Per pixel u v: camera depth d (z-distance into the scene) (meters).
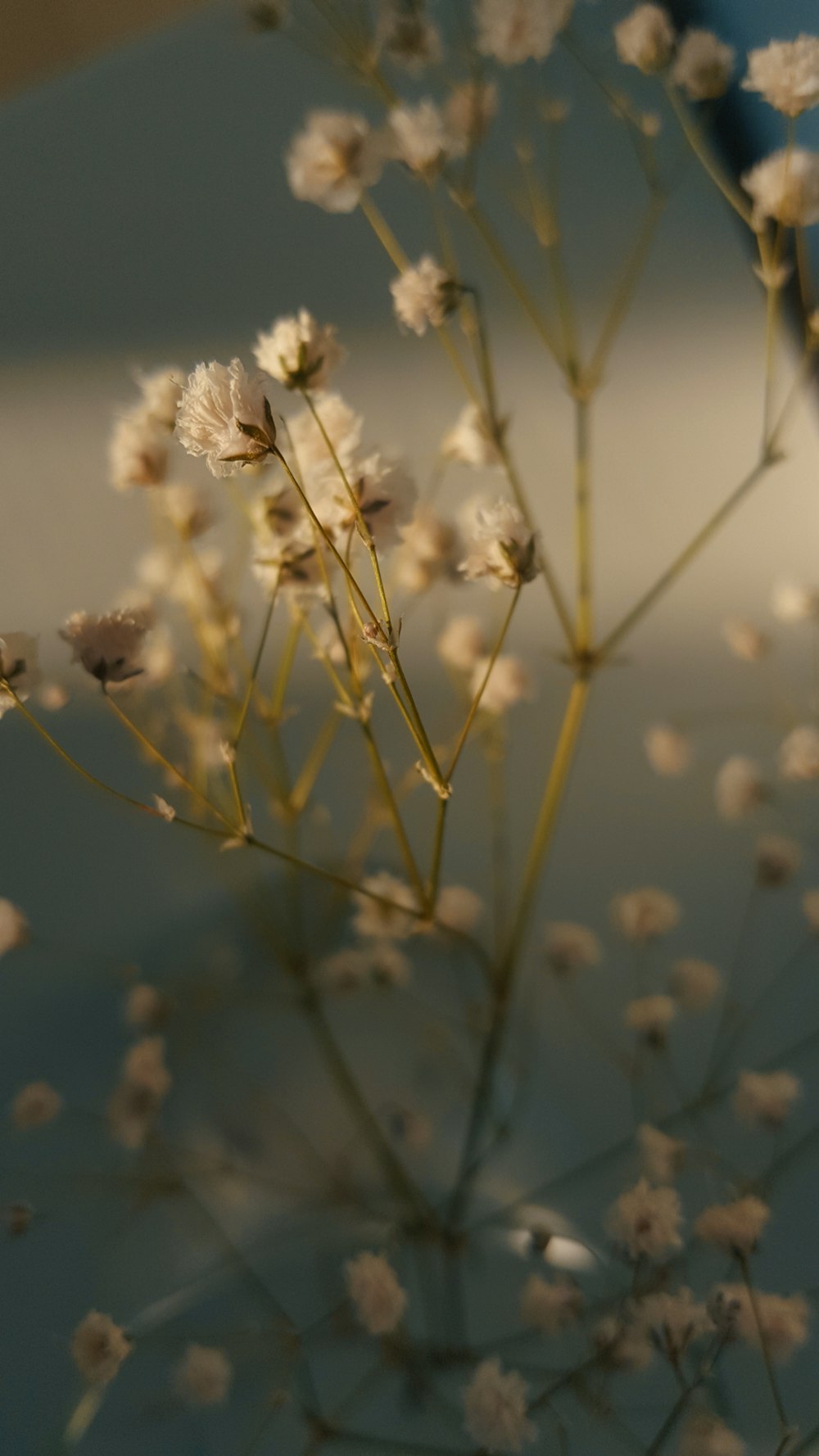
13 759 0.25
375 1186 0.22
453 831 0.25
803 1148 0.23
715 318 0.28
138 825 0.25
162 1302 0.22
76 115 0.28
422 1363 0.21
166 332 0.27
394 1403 0.21
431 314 0.21
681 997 0.23
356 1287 0.20
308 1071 0.23
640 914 0.23
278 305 0.27
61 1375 0.21
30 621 0.26
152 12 0.28
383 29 0.22
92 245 0.27
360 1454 0.21
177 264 0.28
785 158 0.21
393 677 0.20
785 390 0.28
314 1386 0.21
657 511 0.27
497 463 0.22
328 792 0.25
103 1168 0.23
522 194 0.28
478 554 0.20
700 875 0.25
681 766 0.24
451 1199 0.22
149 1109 0.22
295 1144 0.23
